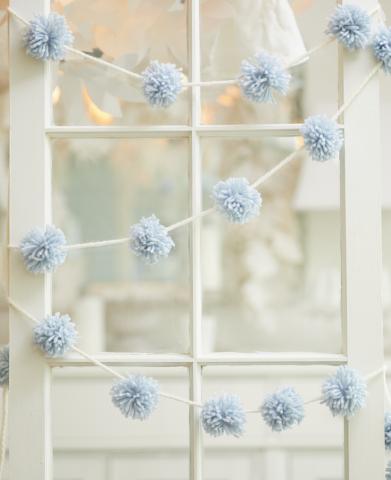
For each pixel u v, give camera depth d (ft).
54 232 6.97
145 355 7.22
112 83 7.85
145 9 7.75
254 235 15.43
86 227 15.87
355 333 7.07
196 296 7.18
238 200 6.92
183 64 7.84
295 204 13.32
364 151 7.11
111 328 15.52
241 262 15.43
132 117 14.67
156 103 7.01
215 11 7.60
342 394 6.88
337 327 14.99
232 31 7.64
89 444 12.29
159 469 12.35
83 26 7.80
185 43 7.79
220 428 6.91
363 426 7.04
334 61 14.12
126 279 15.83
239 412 6.91
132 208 15.89
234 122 13.91
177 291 15.60
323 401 6.93
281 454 12.34
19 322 7.07
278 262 15.39
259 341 15.24
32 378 7.07
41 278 7.07
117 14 7.77
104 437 12.32
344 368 6.95
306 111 14.26
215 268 15.20
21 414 7.07
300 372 12.34
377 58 7.11
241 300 15.37
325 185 13.14
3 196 14.35
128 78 7.84
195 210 7.16
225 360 7.14
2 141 14.39
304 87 14.30
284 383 12.36
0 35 8.10
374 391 7.06
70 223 15.78
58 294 15.53
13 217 7.10
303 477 12.31
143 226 6.95
